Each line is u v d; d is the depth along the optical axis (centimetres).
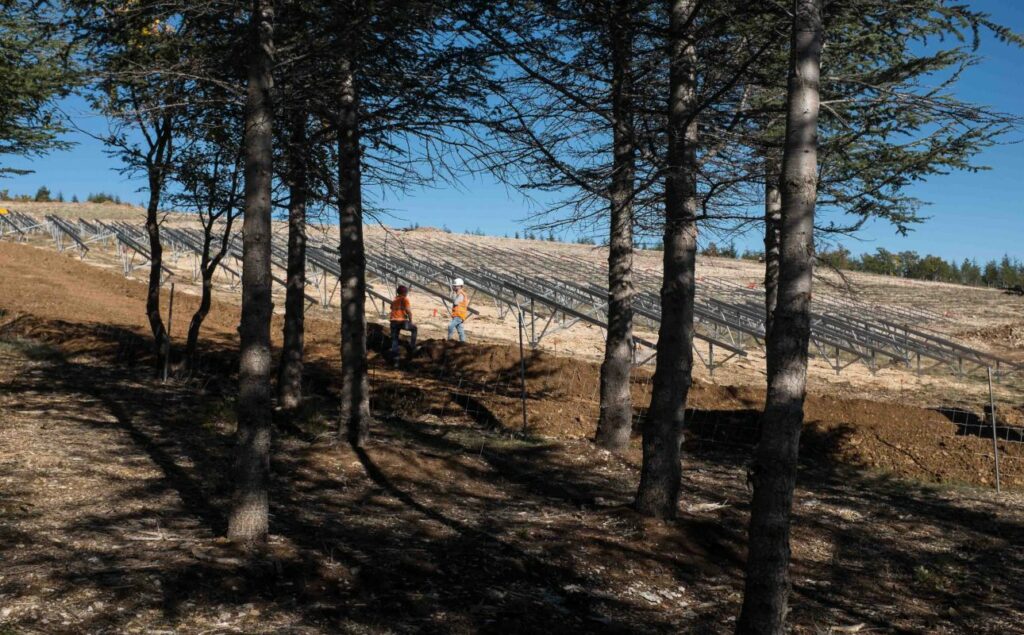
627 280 1121
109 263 3009
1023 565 826
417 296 3000
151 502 682
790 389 452
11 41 1090
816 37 460
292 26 804
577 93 843
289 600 504
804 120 456
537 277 3509
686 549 746
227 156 1089
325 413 1188
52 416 968
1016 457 1194
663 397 802
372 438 1034
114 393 1151
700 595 659
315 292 2795
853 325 2736
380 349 1769
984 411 1633
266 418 602
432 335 2156
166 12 753
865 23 725
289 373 1159
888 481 1156
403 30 764
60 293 1975
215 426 1012
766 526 452
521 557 662
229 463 852
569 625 546
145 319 1814
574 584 630
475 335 2261
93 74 728
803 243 454
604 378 1134
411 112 852
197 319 1319
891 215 746
